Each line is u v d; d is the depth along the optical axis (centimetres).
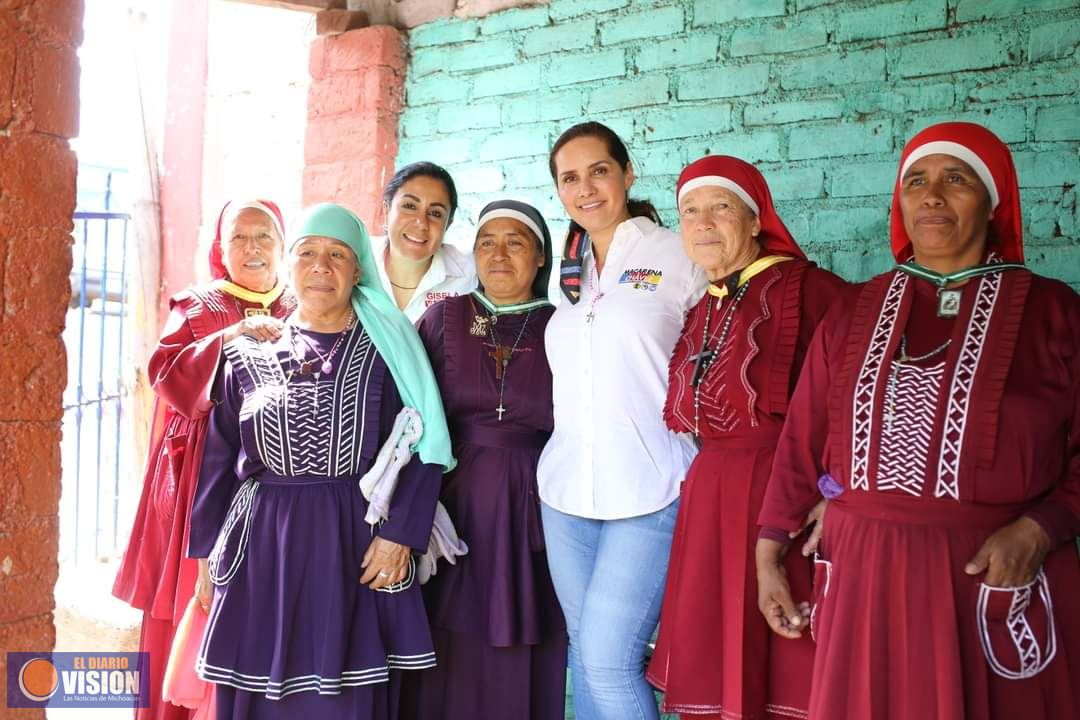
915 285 229
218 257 347
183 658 298
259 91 486
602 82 387
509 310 319
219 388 300
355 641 282
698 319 275
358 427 289
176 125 502
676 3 371
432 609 311
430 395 300
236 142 494
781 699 253
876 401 221
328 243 296
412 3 436
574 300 301
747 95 354
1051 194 300
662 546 280
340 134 439
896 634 212
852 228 332
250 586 280
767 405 257
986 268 222
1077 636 212
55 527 260
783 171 345
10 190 247
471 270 367
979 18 313
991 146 225
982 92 312
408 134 435
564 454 294
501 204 318
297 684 276
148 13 504
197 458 317
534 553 309
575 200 297
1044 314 215
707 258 269
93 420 623
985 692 204
